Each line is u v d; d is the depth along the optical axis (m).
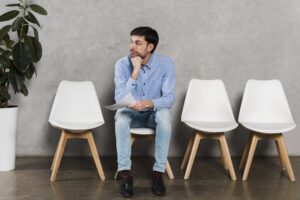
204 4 3.72
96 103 3.29
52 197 2.57
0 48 3.20
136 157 3.75
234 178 3.08
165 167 2.79
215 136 3.12
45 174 3.12
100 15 3.65
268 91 3.50
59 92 3.27
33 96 3.66
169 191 2.76
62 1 3.62
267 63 3.81
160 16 3.70
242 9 3.75
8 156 3.19
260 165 3.56
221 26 3.75
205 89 3.47
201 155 3.83
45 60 3.65
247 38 3.78
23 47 3.12
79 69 3.68
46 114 3.68
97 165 3.02
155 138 2.86
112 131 3.74
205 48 3.75
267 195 2.71
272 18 3.78
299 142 3.83
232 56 3.78
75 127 2.93
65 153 3.72
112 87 3.71
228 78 3.79
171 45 3.72
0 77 3.17
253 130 3.11
